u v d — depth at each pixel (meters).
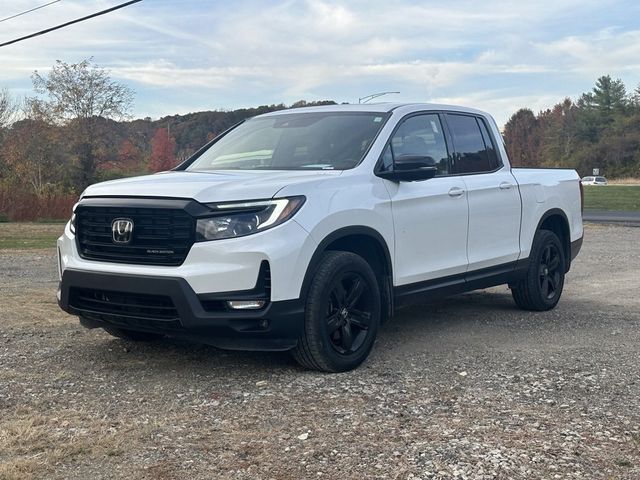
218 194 4.70
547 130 128.00
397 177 5.56
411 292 5.77
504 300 8.29
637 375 4.98
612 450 3.61
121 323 4.99
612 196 51.44
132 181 5.23
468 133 6.77
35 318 6.95
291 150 5.91
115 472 3.33
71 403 4.36
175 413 4.18
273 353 5.59
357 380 4.86
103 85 53.41
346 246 5.38
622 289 9.20
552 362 5.33
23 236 19.31
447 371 5.10
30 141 52.31
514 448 3.62
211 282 4.55
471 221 6.38
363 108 6.27
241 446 3.66
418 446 3.65
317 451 3.59
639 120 111.12
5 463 3.41
